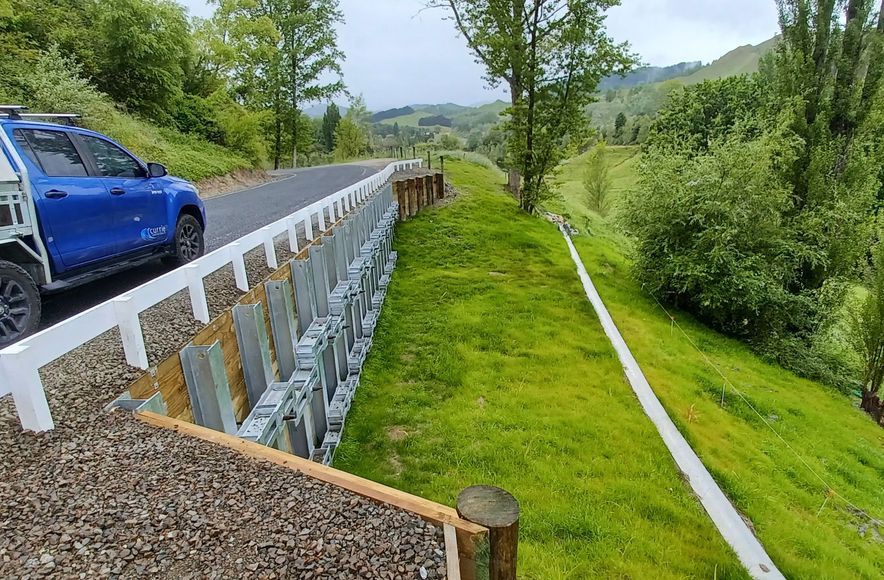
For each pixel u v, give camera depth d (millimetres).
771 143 11570
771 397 9016
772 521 5273
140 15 17609
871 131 12406
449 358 8266
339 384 6695
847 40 12133
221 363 3664
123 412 2963
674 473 5719
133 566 1923
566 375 7977
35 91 12914
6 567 1910
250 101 32188
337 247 7148
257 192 15812
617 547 4453
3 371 2639
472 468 5527
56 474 2449
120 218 4957
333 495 2314
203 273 4262
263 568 1906
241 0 29859
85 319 3008
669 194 12656
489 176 27125
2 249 3855
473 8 18875
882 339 10391
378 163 30312
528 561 4184
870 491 6688
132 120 16312
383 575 1871
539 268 13398
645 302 13180
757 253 11938
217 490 2350
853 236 11836
